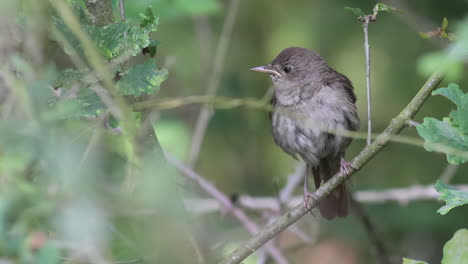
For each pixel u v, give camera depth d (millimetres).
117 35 5555
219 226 11211
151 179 4750
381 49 13594
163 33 13867
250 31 14367
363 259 14008
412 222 13328
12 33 4496
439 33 6172
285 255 11438
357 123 10219
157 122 11797
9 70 4477
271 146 14844
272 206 11797
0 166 4016
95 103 4945
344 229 13891
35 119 4215
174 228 5422
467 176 14156
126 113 4875
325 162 10742
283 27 14078
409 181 14258
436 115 13844
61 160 4090
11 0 4449
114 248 5512
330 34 13742
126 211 4707
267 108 5746
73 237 3957
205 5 10125
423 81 13406
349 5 13742
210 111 12078
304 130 10070
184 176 11242
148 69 5449
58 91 5234
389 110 13609
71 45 5289
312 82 10234
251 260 12266
